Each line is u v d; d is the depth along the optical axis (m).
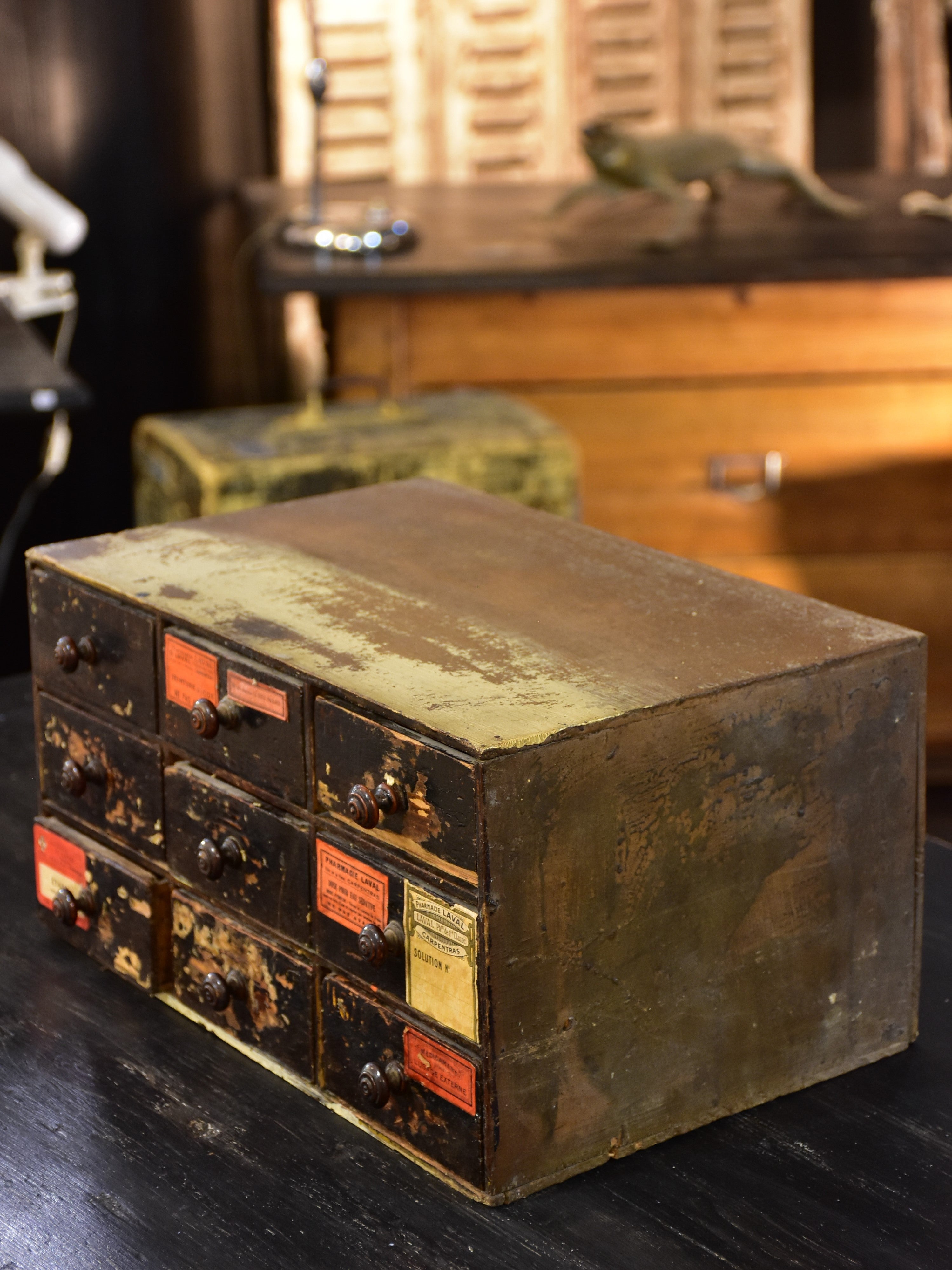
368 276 2.89
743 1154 1.33
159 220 4.23
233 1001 1.45
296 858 1.37
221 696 1.39
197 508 2.42
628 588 1.46
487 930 1.23
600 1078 1.30
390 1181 1.31
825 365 3.11
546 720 1.24
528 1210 1.28
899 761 1.39
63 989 1.53
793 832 1.35
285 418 2.63
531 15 4.44
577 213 3.58
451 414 2.68
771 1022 1.37
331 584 1.47
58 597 1.52
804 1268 1.23
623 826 1.27
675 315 3.06
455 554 1.53
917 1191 1.30
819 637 1.37
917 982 1.44
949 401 3.15
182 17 4.11
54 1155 1.33
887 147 4.60
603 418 3.12
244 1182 1.31
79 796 1.55
